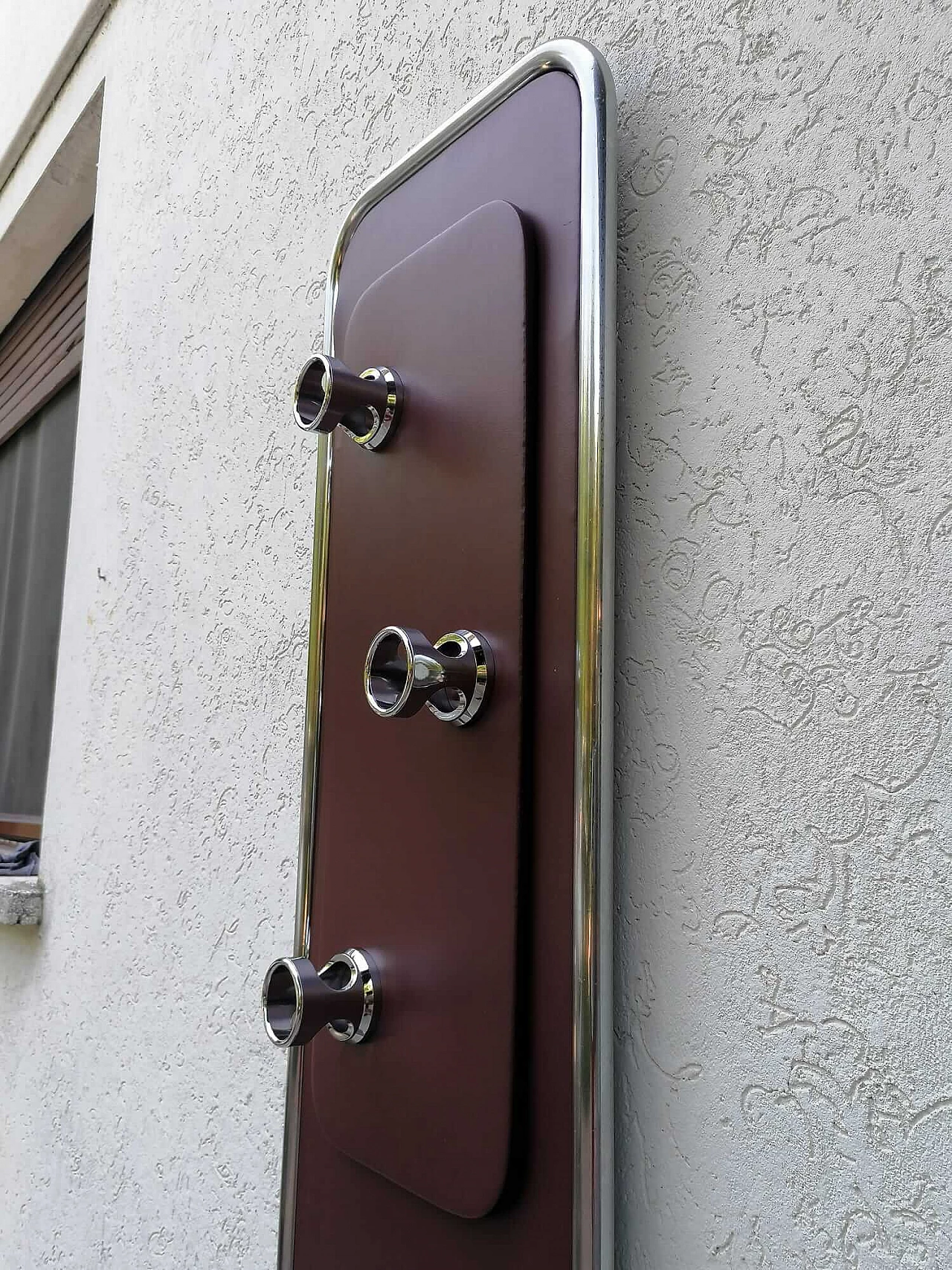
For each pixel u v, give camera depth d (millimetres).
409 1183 591
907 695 431
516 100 644
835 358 475
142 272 1298
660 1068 505
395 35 851
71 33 1611
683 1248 481
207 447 1079
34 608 2049
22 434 2258
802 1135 443
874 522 452
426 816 626
